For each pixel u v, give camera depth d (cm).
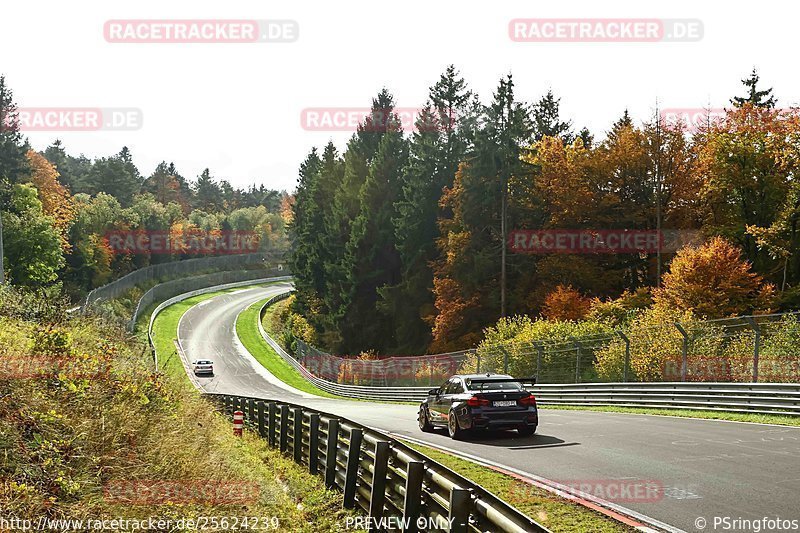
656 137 5281
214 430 1374
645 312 4097
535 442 1493
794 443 1296
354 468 938
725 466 1069
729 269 3844
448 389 1758
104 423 840
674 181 5300
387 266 7462
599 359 2883
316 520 878
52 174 10050
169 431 985
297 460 1358
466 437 1652
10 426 734
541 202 5669
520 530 459
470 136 6550
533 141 7362
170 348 8438
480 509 538
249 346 8938
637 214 5406
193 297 12119
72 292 8456
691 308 3575
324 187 9556
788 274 4594
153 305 10444
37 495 639
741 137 4806
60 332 1111
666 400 2198
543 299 5325
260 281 14725
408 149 7775
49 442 728
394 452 796
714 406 1991
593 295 5450
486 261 5509
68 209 9712
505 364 3184
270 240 17312
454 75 7125
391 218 7281
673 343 2567
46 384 888
